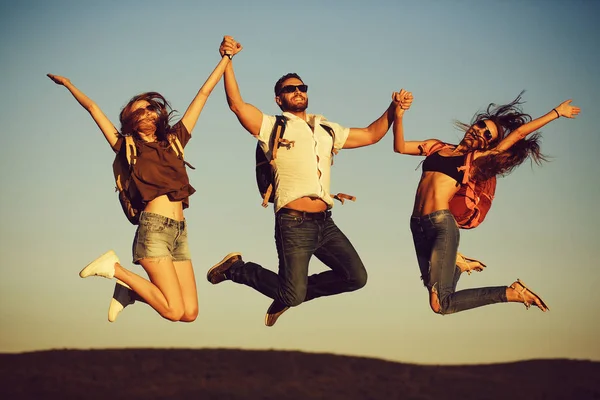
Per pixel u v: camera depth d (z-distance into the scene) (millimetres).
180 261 5992
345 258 6203
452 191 6367
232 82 5902
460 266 6914
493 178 6539
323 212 6070
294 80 6102
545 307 6121
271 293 6195
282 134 5910
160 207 5773
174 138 5797
